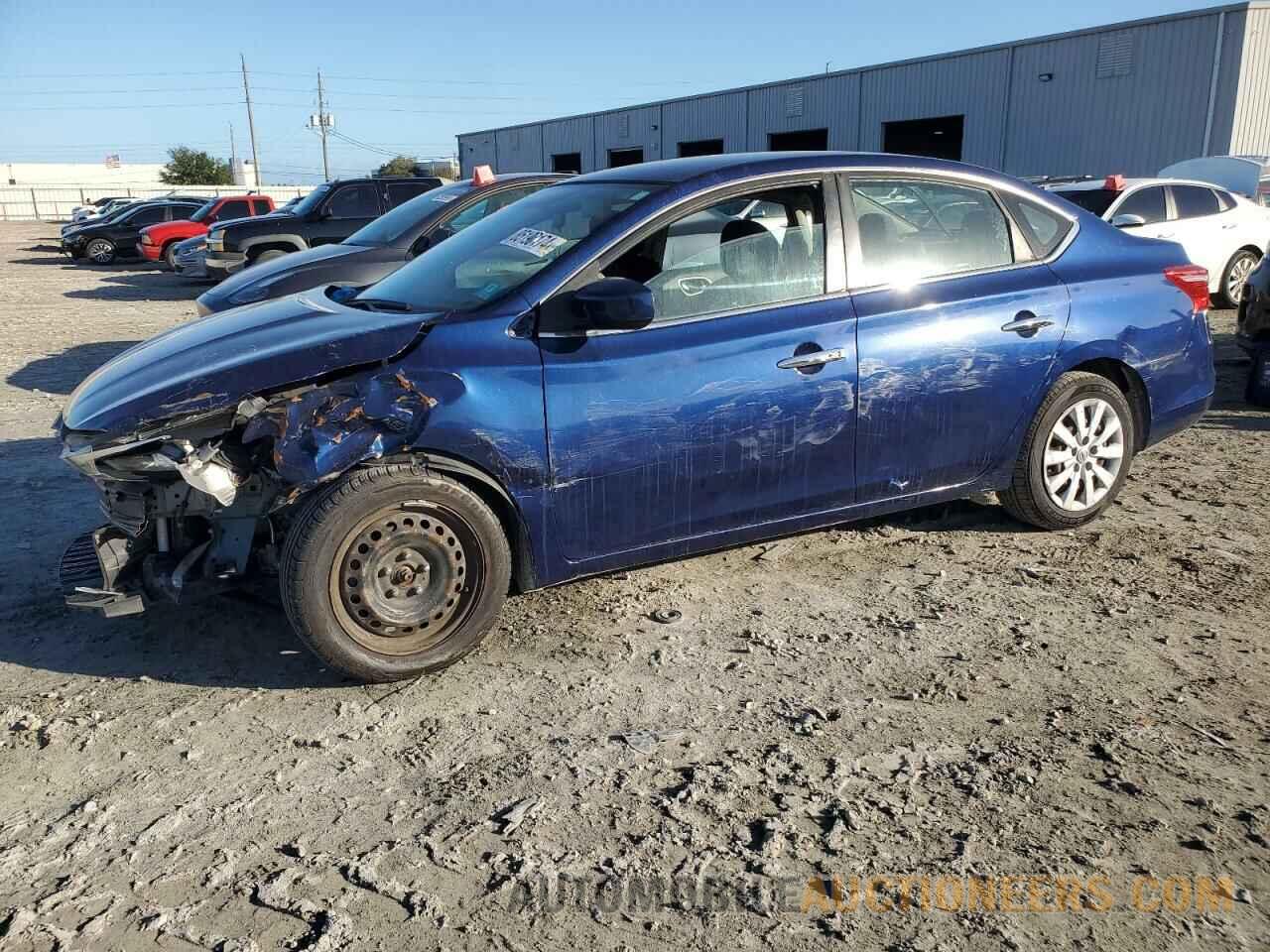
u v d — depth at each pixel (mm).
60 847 2682
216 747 3156
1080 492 4816
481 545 3533
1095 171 22969
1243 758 2990
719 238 3914
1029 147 24500
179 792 2918
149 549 3543
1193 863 2541
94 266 25969
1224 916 2361
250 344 3729
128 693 3502
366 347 3502
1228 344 10094
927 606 4086
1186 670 3525
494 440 3461
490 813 2787
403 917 2391
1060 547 4676
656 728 3211
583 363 3609
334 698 3445
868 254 4156
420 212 8328
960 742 3100
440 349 3494
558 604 4148
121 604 3436
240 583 3568
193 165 72375
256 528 3502
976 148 25844
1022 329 4375
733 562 4574
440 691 3475
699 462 3814
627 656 3697
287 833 2723
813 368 3934
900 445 4219
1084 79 22891
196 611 4125
